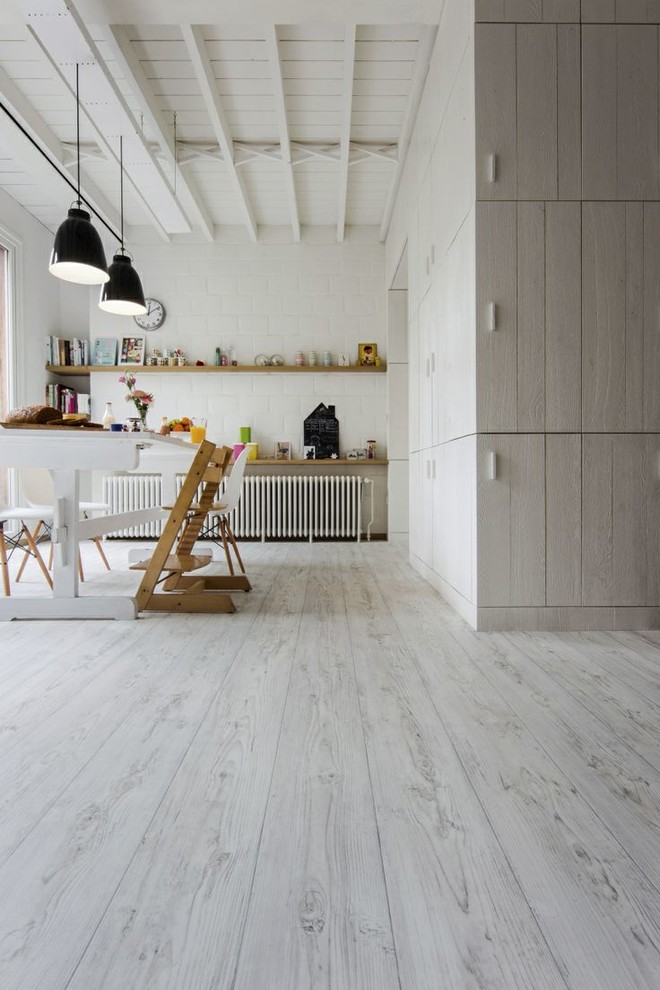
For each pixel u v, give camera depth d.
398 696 1.75
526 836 1.08
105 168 4.57
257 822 1.12
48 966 0.79
